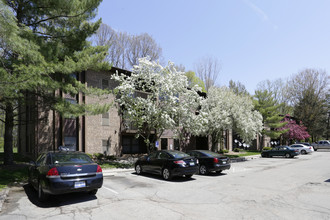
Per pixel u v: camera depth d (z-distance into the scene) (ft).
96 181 23.54
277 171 47.14
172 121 52.65
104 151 65.36
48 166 22.25
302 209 20.66
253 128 75.25
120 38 120.47
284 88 164.86
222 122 69.62
